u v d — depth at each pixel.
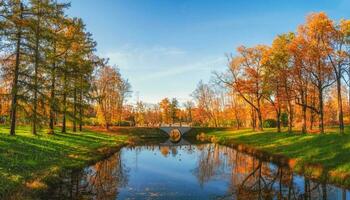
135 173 31.83
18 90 33.41
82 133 56.00
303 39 43.41
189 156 47.19
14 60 34.09
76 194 21.66
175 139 84.88
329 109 75.50
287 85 48.31
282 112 85.38
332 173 26.36
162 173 32.31
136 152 50.53
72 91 43.97
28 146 30.61
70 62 41.03
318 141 38.00
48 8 36.94
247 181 27.97
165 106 142.75
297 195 22.88
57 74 40.19
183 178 29.61
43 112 36.66
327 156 31.14
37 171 23.77
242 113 91.50
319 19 41.50
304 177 28.45
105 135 64.00
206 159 43.41
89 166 31.91
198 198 22.30
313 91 49.22
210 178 29.56
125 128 87.75
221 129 95.12
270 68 50.62
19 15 33.56
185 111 146.62
